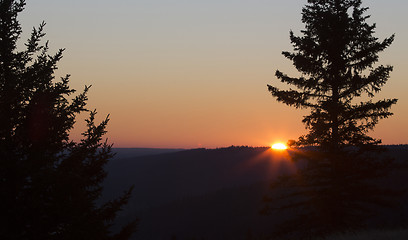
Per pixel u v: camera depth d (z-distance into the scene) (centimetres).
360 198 2088
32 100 923
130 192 955
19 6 987
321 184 2116
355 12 2183
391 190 2080
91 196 936
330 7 2219
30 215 798
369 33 2155
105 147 970
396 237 1619
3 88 916
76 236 809
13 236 784
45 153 900
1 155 828
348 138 2072
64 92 958
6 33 958
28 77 950
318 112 2134
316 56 2197
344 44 2133
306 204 2173
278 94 2188
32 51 991
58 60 993
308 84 2158
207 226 16300
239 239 12962
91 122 975
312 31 2223
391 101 2011
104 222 909
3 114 877
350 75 2148
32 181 806
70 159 910
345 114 2050
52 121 915
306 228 2128
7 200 797
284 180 2216
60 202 802
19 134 879
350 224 2056
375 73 2078
